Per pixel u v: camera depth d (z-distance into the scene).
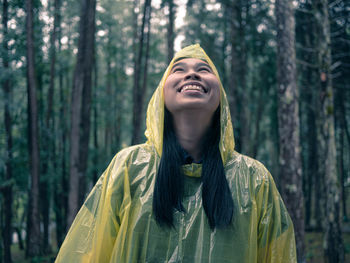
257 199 1.51
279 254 1.53
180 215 1.41
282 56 7.79
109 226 1.42
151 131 1.58
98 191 1.54
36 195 11.57
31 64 11.07
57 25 14.25
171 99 1.50
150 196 1.43
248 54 18.02
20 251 15.17
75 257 1.46
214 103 1.50
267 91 16.97
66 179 15.60
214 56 16.58
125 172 1.47
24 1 11.70
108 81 19.45
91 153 16.95
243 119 14.02
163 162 1.45
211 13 17.41
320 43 8.36
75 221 1.51
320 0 8.27
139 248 1.38
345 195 19.12
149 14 15.01
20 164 13.11
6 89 12.83
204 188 1.43
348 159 21.38
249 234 1.42
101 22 16.69
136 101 14.68
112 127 21.19
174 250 1.37
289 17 7.85
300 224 7.46
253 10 14.88
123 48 19.41
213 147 1.53
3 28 11.62
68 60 15.80
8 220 12.45
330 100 8.26
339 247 8.07
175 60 1.61
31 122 11.28
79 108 10.73
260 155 21.91
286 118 7.69
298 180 7.59
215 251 1.37
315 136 17.00
